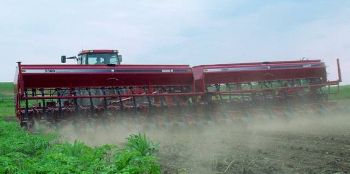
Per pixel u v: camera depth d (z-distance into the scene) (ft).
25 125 51.70
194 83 64.03
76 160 25.98
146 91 61.82
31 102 59.82
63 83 56.85
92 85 58.39
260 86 67.51
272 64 67.97
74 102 54.54
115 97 58.23
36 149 36.17
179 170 28.99
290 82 69.67
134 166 24.38
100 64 60.54
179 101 61.57
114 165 24.70
